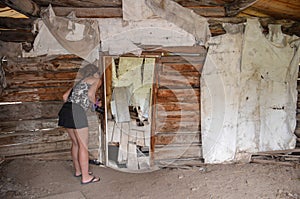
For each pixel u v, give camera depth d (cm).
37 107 349
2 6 305
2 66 329
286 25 360
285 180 315
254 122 365
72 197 270
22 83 342
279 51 356
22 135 347
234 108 359
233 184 305
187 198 275
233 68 353
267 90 362
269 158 373
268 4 314
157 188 296
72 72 352
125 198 273
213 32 353
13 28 327
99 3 329
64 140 360
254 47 351
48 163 347
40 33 326
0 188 282
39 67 343
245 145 367
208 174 334
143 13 329
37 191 280
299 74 377
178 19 335
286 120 369
